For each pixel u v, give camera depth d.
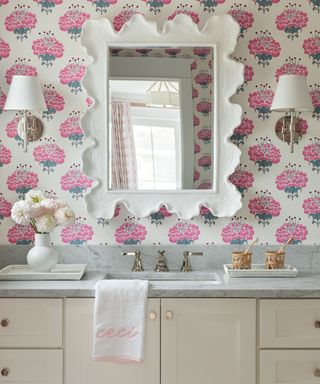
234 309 2.73
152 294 2.72
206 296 2.73
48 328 2.74
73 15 3.23
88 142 3.25
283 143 3.25
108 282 2.73
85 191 3.26
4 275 2.92
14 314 2.75
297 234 3.26
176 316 2.74
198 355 2.75
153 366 2.75
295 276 3.01
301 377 2.76
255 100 3.24
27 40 3.23
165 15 3.23
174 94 3.21
